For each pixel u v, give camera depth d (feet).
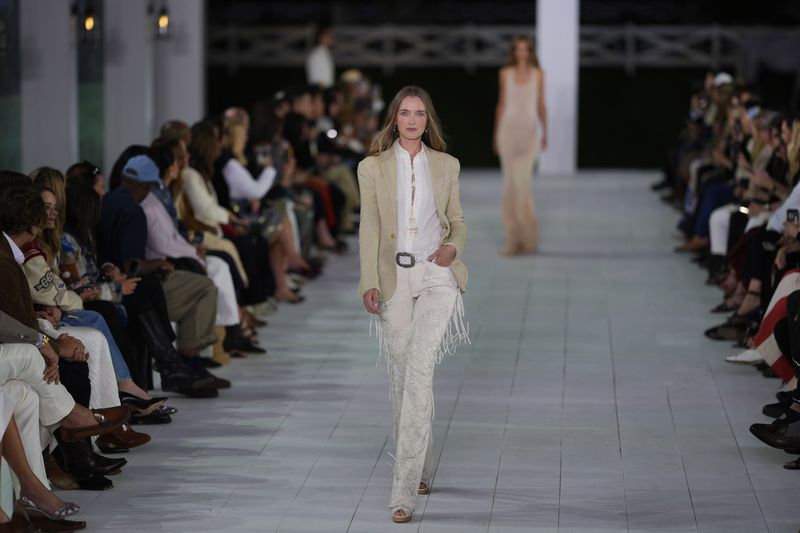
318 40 140.67
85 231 53.31
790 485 47.16
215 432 53.47
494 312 79.00
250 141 82.43
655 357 67.00
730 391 60.13
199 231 64.64
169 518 43.57
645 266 95.40
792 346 50.75
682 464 49.60
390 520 43.55
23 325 42.96
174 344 59.77
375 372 64.03
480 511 44.42
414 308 44.01
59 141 77.92
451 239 43.96
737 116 86.17
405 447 43.42
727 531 42.78
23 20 74.33
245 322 70.74
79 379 46.03
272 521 43.34
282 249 81.66
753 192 76.69
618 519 43.78
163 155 62.23
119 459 48.21
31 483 41.91
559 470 48.85
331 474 48.24
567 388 60.80
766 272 67.92
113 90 93.71
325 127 106.63
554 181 147.95
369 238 43.86
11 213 45.50
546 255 100.58
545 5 150.71
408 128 43.73
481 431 53.78
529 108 99.19
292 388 60.75
